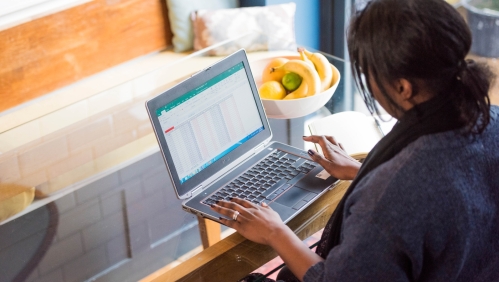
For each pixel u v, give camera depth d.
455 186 0.83
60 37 2.57
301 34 3.16
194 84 1.37
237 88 1.46
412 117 0.88
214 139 1.39
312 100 1.56
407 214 0.83
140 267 1.18
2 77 2.46
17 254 1.23
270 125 1.58
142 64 2.78
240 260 1.19
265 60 1.75
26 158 1.55
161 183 1.43
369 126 1.54
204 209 1.28
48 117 1.73
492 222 0.90
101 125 1.67
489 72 0.86
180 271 1.16
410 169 0.84
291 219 1.25
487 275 0.95
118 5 2.69
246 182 1.36
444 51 0.81
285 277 1.28
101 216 1.33
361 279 0.86
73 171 1.49
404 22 0.81
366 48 0.86
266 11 2.80
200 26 2.77
